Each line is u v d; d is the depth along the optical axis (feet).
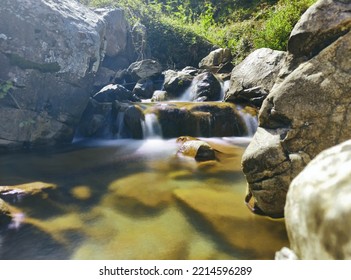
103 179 17.78
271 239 10.81
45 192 15.57
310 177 4.81
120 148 25.40
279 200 11.59
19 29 23.29
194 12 73.31
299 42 12.16
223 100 35.50
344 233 3.91
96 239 11.22
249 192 13.55
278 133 11.91
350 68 11.09
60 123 25.91
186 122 28.71
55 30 24.75
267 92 29.40
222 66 43.06
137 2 55.26
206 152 21.22
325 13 11.50
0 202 13.01
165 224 12.23
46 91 24.91
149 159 21.90
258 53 33.68
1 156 22.62
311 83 11.47
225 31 55.83
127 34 47.42
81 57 26.30
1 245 10.91
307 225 4.53
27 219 12.78
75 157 22.72
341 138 11.03
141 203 14.32
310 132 11.35
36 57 23.88
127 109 28.76
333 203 4.16
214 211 13.12
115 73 43.01
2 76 23.09
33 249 10.64
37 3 24.27
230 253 10.09
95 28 28.89
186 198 14.56
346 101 11.05
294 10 40.22
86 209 13.76
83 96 27.37
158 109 29.12
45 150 24.75
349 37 11.17
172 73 40.34
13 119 23.63
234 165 19.85
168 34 53.57
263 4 55.67
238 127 29.37
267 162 11.52
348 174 4.26
